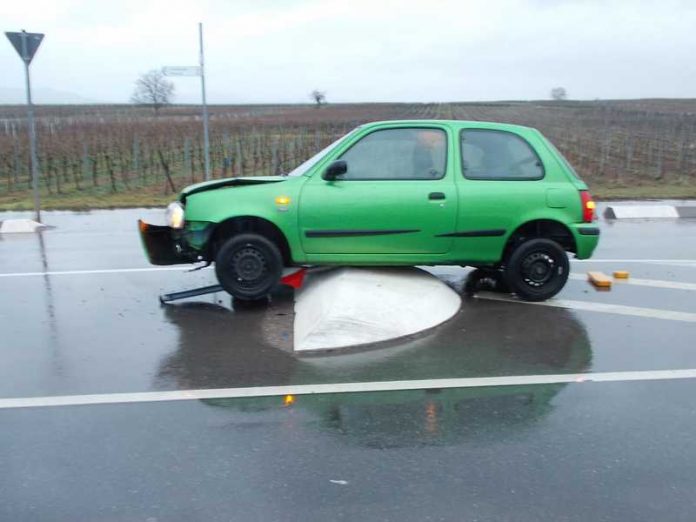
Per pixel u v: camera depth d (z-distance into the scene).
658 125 35.50
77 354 4.99
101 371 4.64
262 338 5.34
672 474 3.25
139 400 4.14
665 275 7.57
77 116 51.94
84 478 3.23
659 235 10.31
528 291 6.36
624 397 4.16
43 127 29.67
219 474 3.26
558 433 3.68
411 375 4.53
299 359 4.85
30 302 6.46
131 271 7.80
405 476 3.24
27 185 18.12
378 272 6.22
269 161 22.16
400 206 6.01
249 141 26.27
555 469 3.30
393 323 5.32
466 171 6.17
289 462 3.37
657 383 4.40
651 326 5.64
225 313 6.06
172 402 4.11
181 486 3.16
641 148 25.45
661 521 2.88
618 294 6.69
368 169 6.12
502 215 6.13
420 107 80.19
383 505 3.00
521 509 2.96
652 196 14.59
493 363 4.76
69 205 13.94
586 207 6.26
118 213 12.96
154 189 17.06
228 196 6.07
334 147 6.18
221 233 6.34
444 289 6.23
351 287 5.67
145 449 3.52
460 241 6.14
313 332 5.09
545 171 6.27
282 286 6.89
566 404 4.06
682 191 15.48
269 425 3.79
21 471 3.29
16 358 4.91
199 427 3.76
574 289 6.89
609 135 27.53
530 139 6.34
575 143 27.16
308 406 4.04
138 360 4.86
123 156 23.08
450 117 50.03
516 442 3.58
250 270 6.20
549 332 5.46
